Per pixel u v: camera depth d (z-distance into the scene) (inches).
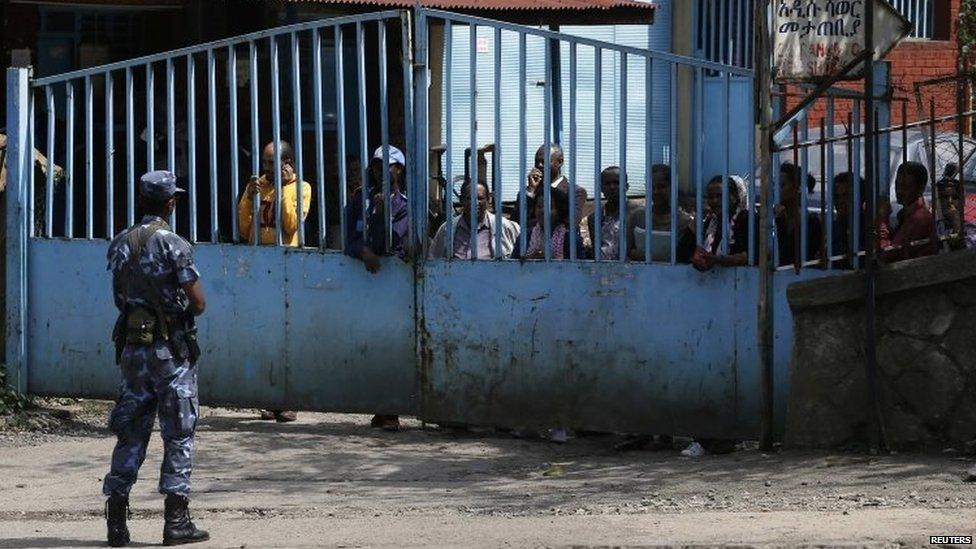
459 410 487.2
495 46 474.6
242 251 504.1
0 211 545.3
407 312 490.6
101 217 665.0
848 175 443.8
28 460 464.8
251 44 499.8
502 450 480.4
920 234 443.8
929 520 340.8
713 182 472.1
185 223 587.2
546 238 473.4
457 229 500.1
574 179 471.8
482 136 815.7
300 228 500.1
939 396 422.3
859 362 430.3
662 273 465.1
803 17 442.3
